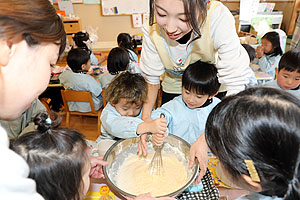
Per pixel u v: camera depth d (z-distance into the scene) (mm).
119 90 1068
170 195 723
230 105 493
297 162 425
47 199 610
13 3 439
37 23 461
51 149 594
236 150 460
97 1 3770
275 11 2799
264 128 433
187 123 1212
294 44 2473
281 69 1396
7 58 448
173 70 1189
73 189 643
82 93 2117
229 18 938
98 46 3863
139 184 905
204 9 683
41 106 1431
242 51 1021
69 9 3779
